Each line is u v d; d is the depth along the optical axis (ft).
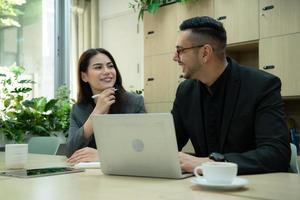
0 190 3.08
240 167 3.76
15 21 13.60
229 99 4.98
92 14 16.52
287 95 9.79
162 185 3.25
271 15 10.19
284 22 9.93
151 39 13.46
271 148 4.11
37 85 14.01
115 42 16.52
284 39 9.91
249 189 3.00
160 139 3.49
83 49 15.96
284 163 4.15
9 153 4.75
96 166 4.53
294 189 2.99
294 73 9.68
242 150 4.90
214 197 2.72
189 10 12.16
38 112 12.58
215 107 5.17
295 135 9.97
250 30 10.62
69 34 15.20
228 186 2.95
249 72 5.09
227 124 4.95
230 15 11.09
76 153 5.36
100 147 3.92
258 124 4.58
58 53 14.75
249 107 4.80
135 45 15.67
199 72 5.10
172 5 12.73
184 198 2.69
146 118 3.51
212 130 5.20
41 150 8.77
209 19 5.09
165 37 12.94
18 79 12.72
